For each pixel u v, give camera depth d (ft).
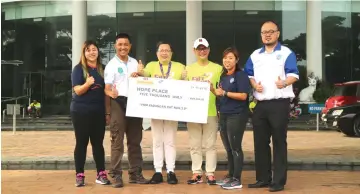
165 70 22.62
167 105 21.85
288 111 20.95
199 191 20.76
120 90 21.90
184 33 81.46
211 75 22.22
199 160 22.59
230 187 21.15
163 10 82.07
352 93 46.98
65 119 72.18
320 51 77.00
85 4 79.61
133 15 82.89
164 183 22.67
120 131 21.91
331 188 21.74
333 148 35.42
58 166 28.30
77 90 21.22
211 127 22.24
